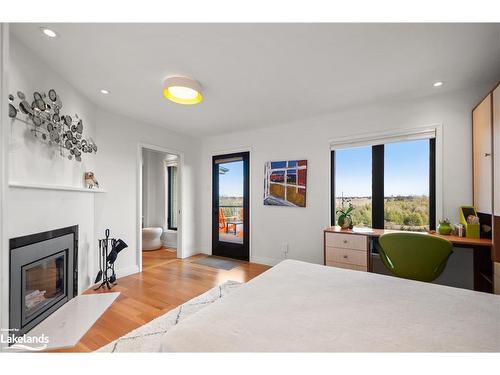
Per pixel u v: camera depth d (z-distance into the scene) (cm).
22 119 184
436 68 215
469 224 228
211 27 164
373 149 312
